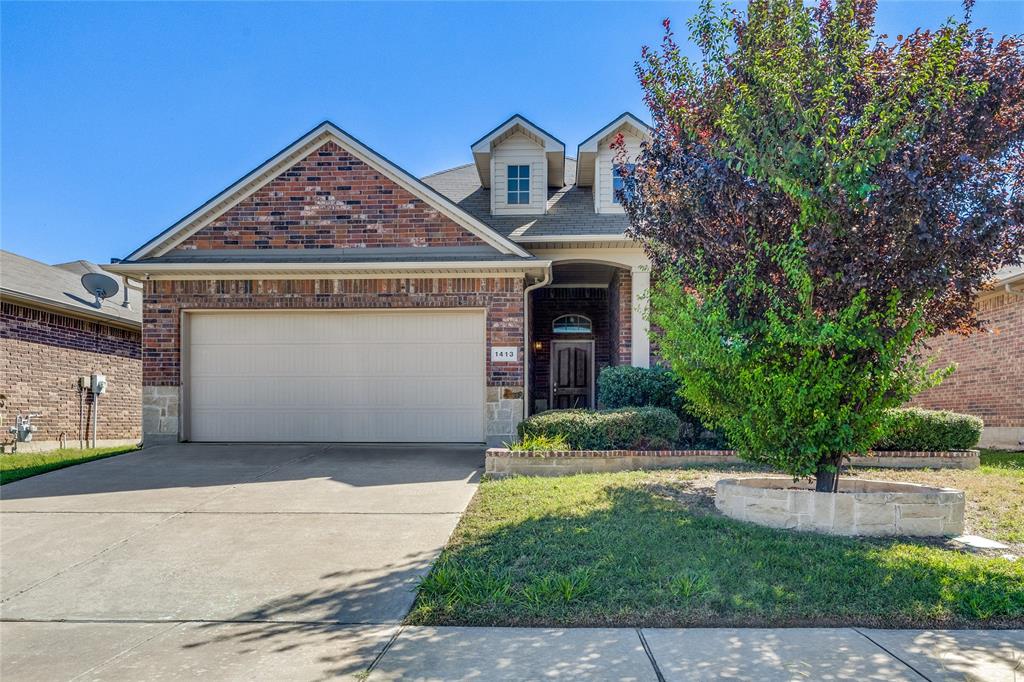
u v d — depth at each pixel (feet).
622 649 12.44
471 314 37.11
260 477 27.91
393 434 36.94
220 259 37.29
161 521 21.38
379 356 37.22
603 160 41.93
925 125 18.22
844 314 18.75
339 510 22.41
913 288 18.83
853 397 19.58
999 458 34.22
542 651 12.40
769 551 17.03
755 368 19.93
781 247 19.45
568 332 51.62
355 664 11.98
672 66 21.94
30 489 25.94
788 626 13.55
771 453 20.61
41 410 44.06
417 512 22.04
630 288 41.29
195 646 12.98
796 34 19.33
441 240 37.37
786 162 18.84
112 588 16.11
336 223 37.73
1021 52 18.95
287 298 36.88
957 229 17.75
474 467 30.09
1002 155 19.07
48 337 44.91
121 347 52.31
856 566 16.02
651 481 25.41
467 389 36.94
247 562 17.61
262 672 11.73
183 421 36.86
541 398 51.13
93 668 12.08
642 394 34.42
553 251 39.91
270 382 37.27
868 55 20.16
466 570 15.96
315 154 38.06
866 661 11.84
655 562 16.31
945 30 18.35
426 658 12.17
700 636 13.03
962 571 15.79
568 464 28.35
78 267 62.80
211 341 37.47
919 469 29.04
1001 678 11.18
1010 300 39.73
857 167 17.75
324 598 15.28
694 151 20.84
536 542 17.92
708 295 21.13
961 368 44.83
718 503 21.48
